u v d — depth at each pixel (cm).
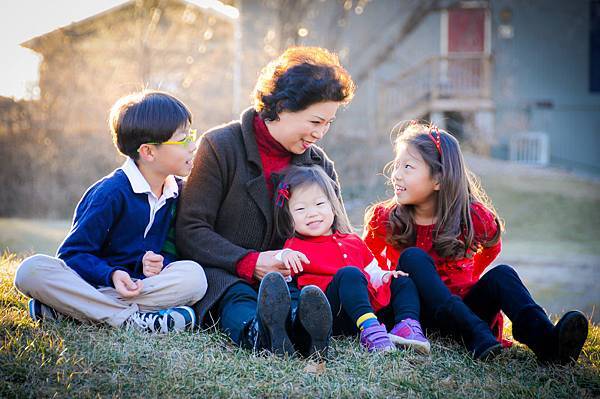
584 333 276
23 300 324
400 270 318
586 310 734
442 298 300
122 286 290
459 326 295
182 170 316
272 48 1471
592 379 272
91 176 1421
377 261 349
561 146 1992
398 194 334
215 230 333
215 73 1622
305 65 320
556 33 1962
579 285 863
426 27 1922
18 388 233
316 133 326
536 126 1980
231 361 265
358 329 307
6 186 1391
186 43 1630
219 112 1534
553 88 1964
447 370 275
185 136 314
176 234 327
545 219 1317
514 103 1912
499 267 306
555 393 259
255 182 328
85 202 311
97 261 297
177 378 249
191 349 276
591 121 1988
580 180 1633
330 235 326
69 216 1378
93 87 1488
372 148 1474
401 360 274
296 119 321
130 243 315
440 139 329
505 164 1744
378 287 310
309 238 324
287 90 317
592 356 307
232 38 1684
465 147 1781
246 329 283
